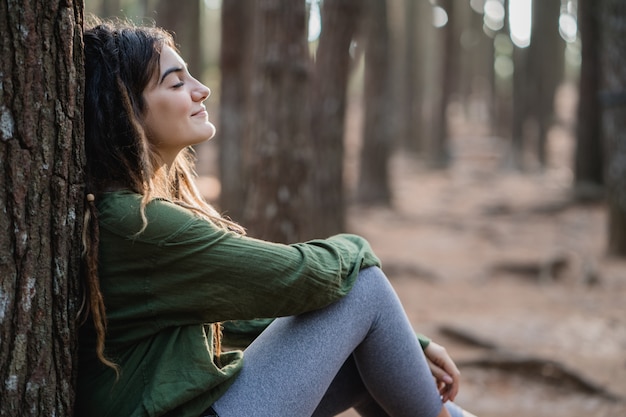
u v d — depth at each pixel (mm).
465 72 37750
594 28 13188
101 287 1780
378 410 2148
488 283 8445
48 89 1683
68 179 1735
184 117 1891
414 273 8773
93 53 1830
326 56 8234
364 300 1906
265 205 4840
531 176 21734
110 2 22281
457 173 22562
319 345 1850
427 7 35688
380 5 15047
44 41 1668
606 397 4402
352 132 28703
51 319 1735
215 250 1729
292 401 1819
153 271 1748
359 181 15531
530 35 22344
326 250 1861
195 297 1748
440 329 6090
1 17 1624
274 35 4848
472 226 12977
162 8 11414
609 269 8711
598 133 13711
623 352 5410
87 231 1749
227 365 1841
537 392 4551
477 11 36156
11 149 1653
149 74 1845
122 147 1815
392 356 1952
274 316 1796
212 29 34312
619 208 9117
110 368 1810
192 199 2121
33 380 1718
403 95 28328
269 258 1744
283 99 4852
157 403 1729
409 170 23031
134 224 1729
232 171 9664
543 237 11508
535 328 6203
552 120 27844
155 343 1790
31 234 1688
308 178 4938
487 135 33375
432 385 2016
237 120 9711
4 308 1674
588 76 13531
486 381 4738
